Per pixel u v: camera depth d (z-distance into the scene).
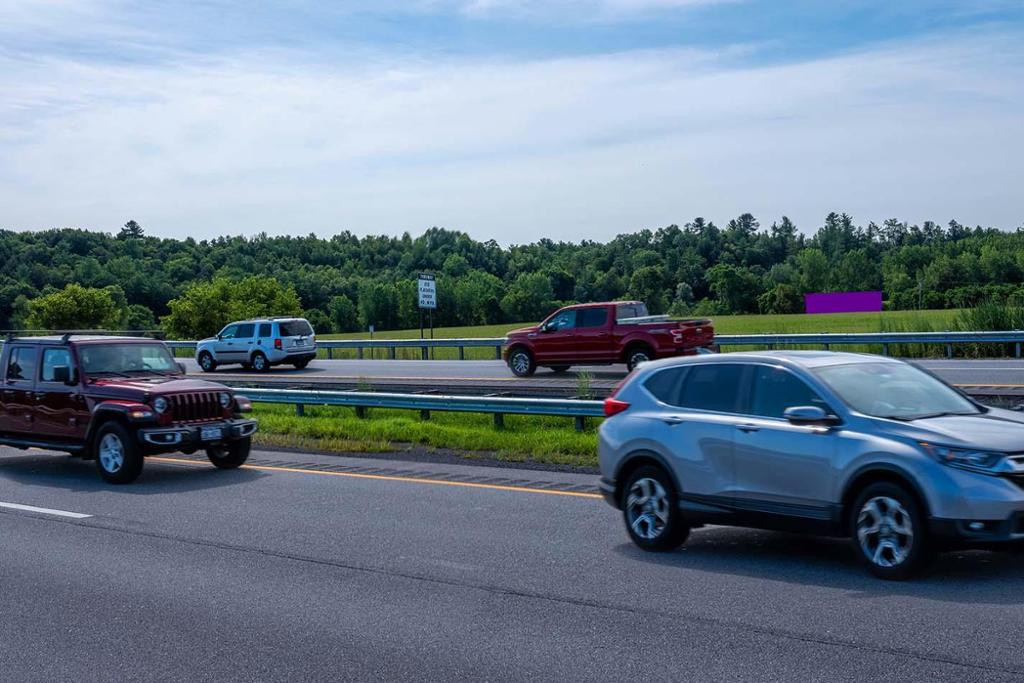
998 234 152.75
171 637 7.02
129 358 15.45
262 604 7.80
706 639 6.52
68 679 6.22
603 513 11.05
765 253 188.75
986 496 7.23
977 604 7.00
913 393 8.56
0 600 8.09
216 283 90.94
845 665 5.90
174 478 14.70
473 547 9.53
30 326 98.00
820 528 8.13
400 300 128.75
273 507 12.04
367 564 8.98
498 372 31.89
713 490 8.77
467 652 6.48
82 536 10.61
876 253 181.38
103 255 177.88
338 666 6.30
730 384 8.95
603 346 26.95
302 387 28.30
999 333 28.06
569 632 6.82
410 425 18.83
